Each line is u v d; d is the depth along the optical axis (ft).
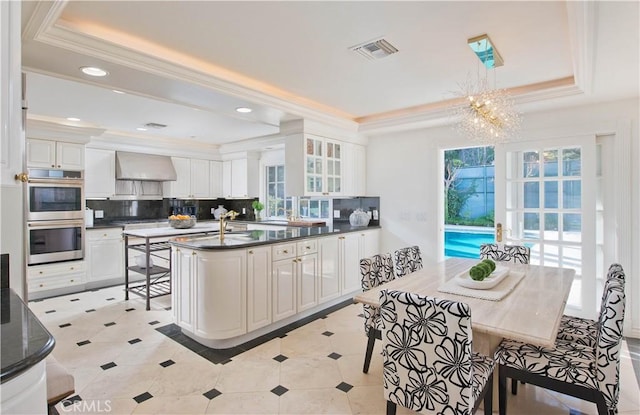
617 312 5.47
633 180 10.68
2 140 4.27
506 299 6.86
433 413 5.36
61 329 11.18
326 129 14.39
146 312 12.84
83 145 16.19
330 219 18.44
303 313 12.48
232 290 9.83
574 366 5.88
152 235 13.67
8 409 3.21
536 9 6.58
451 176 30.50
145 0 6.27
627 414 6.94
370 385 7.96
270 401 7.34
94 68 8.10
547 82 10.71
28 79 10.16
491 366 6.14
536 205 12.31
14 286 6.63
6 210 6.57
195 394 7.57
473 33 7.54
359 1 6.31
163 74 8.55
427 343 5.30
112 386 7.86
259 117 13.07
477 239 28.84
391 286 7.79
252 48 8.26
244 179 21.61
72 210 15.67
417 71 9.74
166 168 20.07
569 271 9.32
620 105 10.82
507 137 11.27
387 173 16.21
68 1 6.08
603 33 6.67
